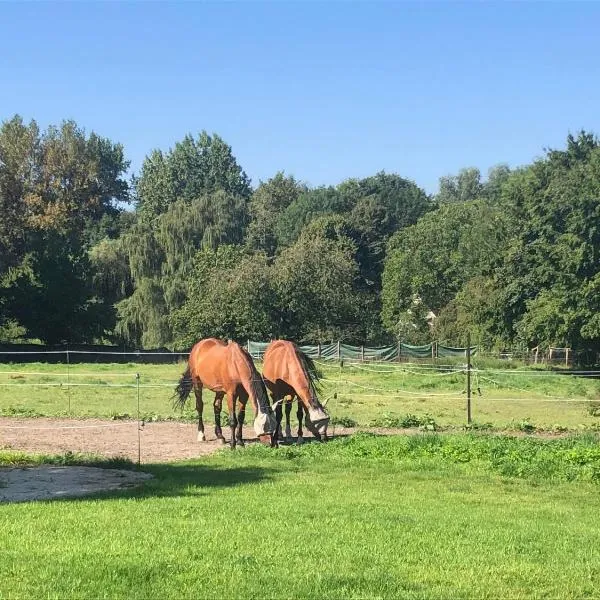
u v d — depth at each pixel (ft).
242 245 233.35
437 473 47.34
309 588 23.36
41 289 207.51
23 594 22.36
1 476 44.83
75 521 31.71
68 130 299.79
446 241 241.14
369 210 295.28
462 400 100.63
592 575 25.88
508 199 178.40
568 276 143.43
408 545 29.04
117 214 355.36
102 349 205.77
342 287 208.33
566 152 185.26
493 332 175.11
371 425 74.33
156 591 22.82
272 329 195.21
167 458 54.75
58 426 72.84
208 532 30.09
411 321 239.50
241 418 60.29
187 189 388.16
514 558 27.61
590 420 81.51
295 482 43.34
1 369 149.07
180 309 199.41
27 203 284.41
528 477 46.93
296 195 379.55
